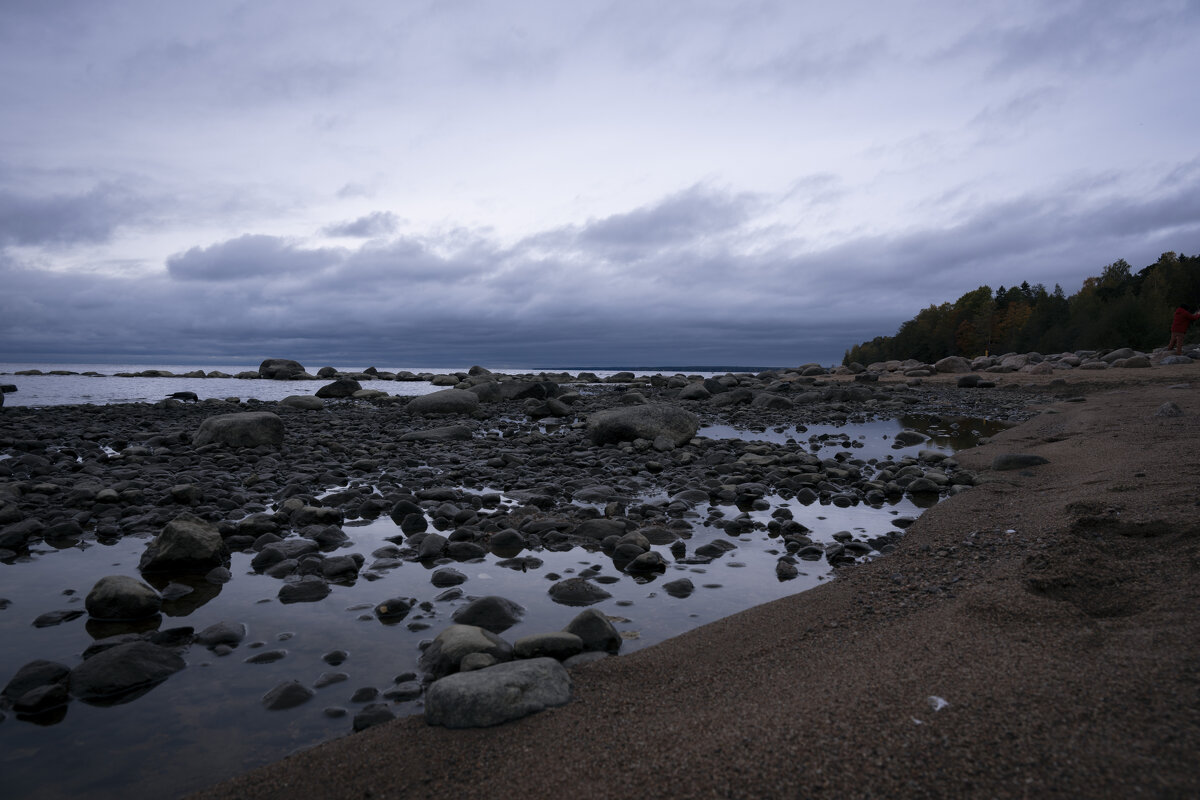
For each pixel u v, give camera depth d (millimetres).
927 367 35531
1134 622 2568
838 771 1820
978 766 1766
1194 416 9508
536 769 2086
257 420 10406
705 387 21750
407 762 2223
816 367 39406
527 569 4695
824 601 3770
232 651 3330
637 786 1894
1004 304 97062
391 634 3549
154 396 23500
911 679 2316
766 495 7051
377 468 8781
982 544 4523
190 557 4574
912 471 7734
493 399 19672
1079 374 23703
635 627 3627
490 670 2656
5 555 4883
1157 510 4168
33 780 2279
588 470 8617
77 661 3193
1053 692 2080
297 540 5090
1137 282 73688
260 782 2168
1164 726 1827
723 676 2785
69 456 9305
